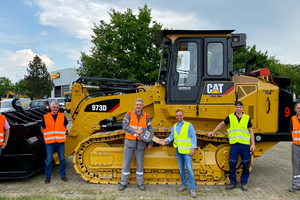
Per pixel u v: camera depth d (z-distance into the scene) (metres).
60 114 4.50
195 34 4.49
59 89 52.69
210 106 4.34
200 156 4.37
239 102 3.99
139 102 3.95
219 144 4.49
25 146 4.36
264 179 4.74
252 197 3.76
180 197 3.76
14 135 4.36
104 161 4.41
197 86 4.44
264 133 4.38
